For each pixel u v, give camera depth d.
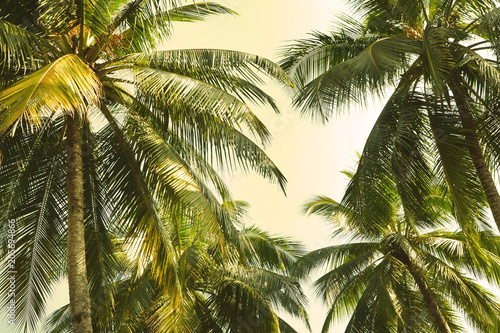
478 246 10.52
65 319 16.42
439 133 10.54
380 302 14.80
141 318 13.83
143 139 9.72
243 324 14.28
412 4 11.97
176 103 9.40
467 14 11.68
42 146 10.17
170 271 9.18
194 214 9.09
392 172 10.78
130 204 9.68
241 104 9.25
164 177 9.27
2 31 8.01
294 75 13.25
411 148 10.44
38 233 10.16
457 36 10.67
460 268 16.84
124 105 9.77
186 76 9.41
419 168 10.66
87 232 10.32
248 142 10.20
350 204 11.53
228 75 10.13
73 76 7.46
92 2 8.87
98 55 9.52
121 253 13.94
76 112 9.27
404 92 11.27
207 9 11.14
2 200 10.06
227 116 9.06
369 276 16.50
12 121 6.06
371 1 12.62
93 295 10.31
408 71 11.37
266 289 15.52
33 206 10.22
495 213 10.27
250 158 10.12
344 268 16.16
